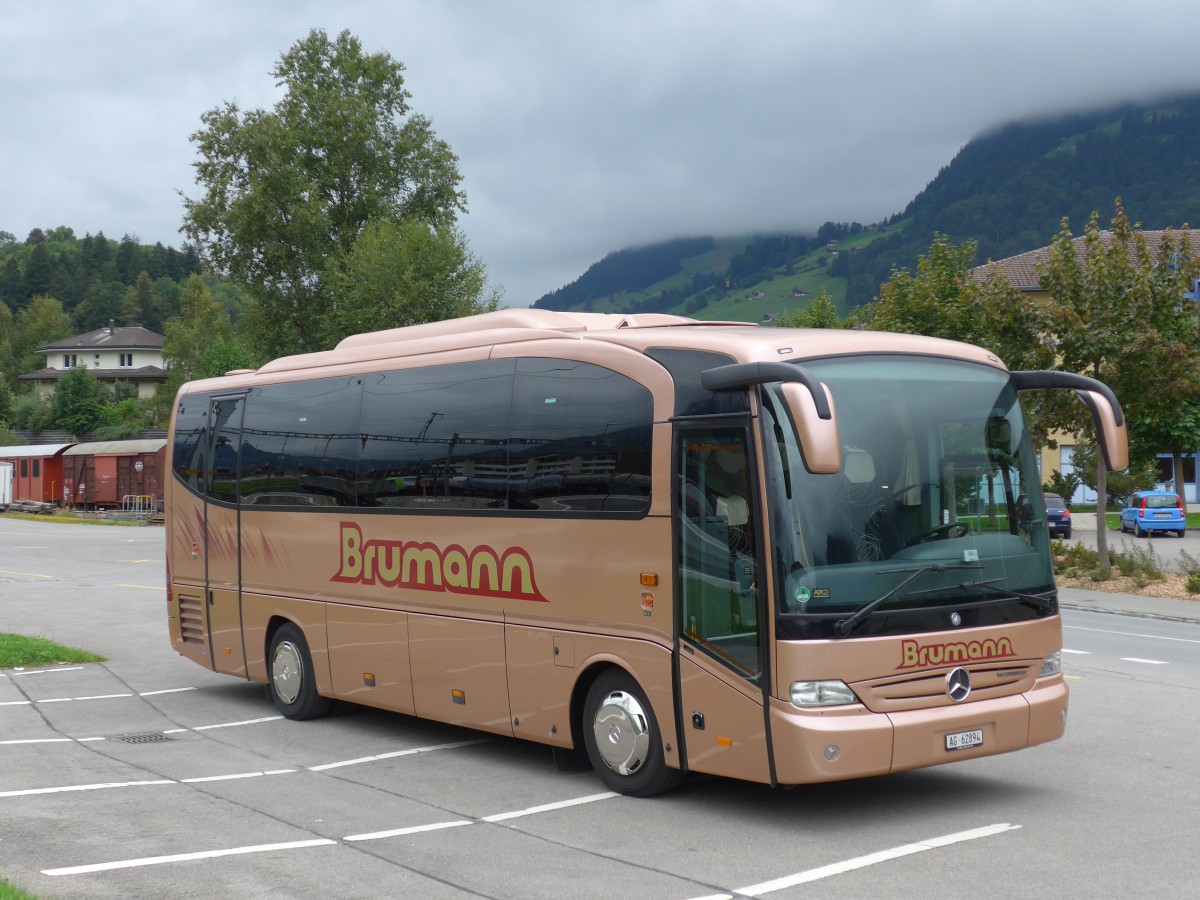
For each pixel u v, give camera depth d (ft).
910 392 27.86
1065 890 21.99
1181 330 89.40
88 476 224.33
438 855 25.00
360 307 158.20
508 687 32.48
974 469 28.22
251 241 190.19
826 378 27.12
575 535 30.37
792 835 25.99
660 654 28.12
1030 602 28.04
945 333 99.09
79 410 370.12
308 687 40.83
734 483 26.63
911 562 26.63
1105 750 34.30
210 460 45.91
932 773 31.63
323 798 30.32
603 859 24.50
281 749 36.81
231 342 351.67
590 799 29.55
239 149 191.11
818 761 25.05
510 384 32.91
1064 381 28.94
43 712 43.47
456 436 34.45
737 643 26.40
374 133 196.24
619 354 29.86
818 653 25.27
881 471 26.91
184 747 37.17
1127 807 28.02
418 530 35.58
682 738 27.76
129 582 100.37
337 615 39.04
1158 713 40.06
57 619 73.51
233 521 44.37
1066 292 89.92
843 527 26.11
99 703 45.32
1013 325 90.79
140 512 210.38
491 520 32.96
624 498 29.19
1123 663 52.31
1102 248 91.61
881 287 109.50
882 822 26.91
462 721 34.19
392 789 31.24
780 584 25.54
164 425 365.40
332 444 39.52
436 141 205.57
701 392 27.68
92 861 24.73
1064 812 27.58
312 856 25.02
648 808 28.48
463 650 33.91
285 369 43.42
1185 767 32.17
